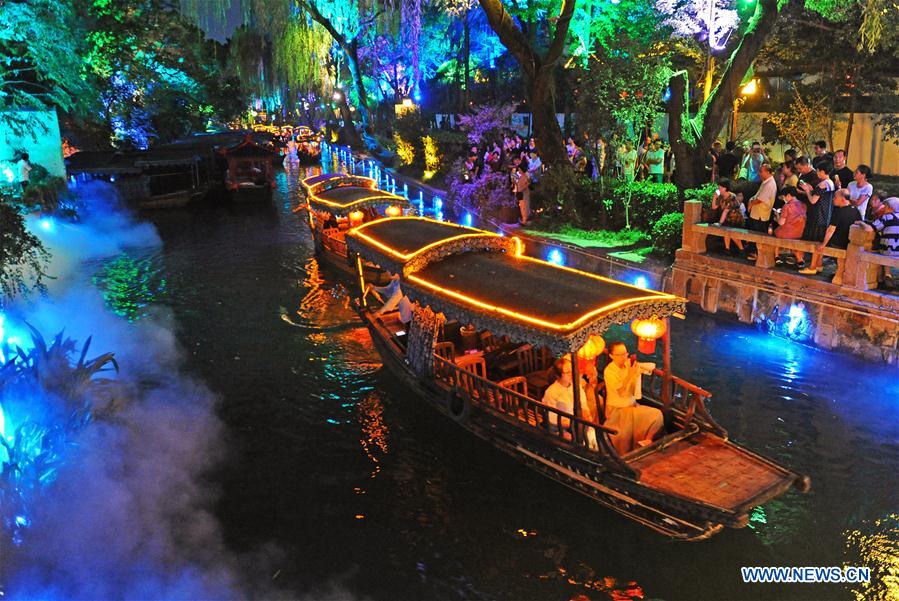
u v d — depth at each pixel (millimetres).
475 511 8703
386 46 43875
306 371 12789
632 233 18688
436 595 7355
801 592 7195
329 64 51938
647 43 18969
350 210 17766
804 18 19922
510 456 9219
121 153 32438
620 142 19016
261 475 9578
